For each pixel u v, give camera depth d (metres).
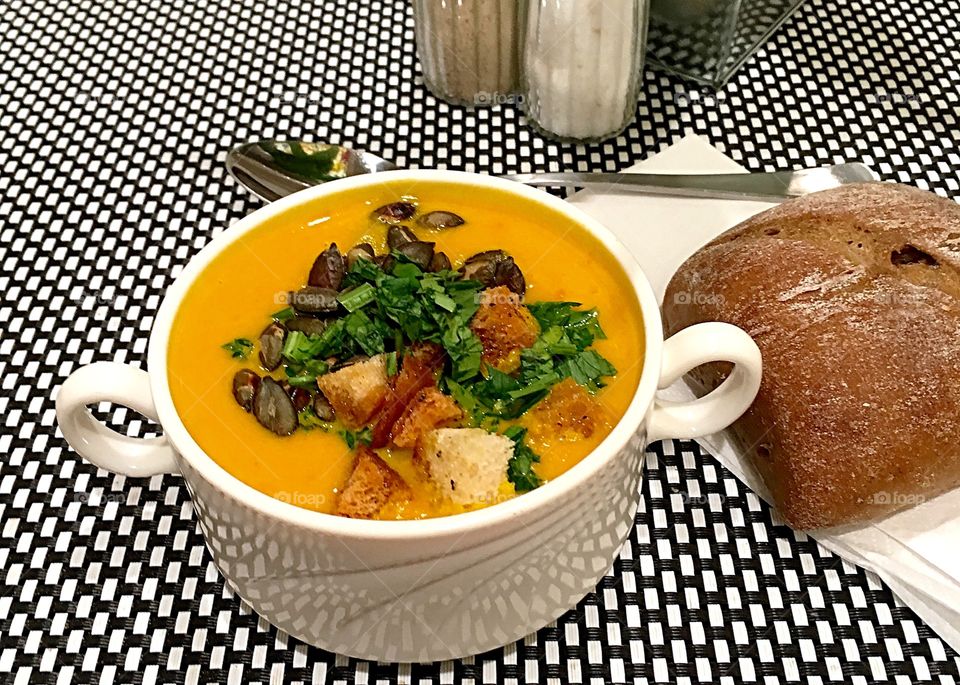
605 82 0.28
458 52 0.30
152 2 0.35
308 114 0.31
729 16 0.29
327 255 0.19
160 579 0.21
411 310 0.18
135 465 0.19
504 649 0.20
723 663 0.20
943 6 0.34
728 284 0.22
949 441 0.20
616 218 0.26
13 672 0.19
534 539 0.15
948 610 0.20
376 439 0.17
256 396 0.18
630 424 0.16
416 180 0.21
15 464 0.23
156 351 0.17
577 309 0.19
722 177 0.27
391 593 0.16
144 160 0.30
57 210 0.28
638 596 0.20
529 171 0.29
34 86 0.32
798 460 0.20
